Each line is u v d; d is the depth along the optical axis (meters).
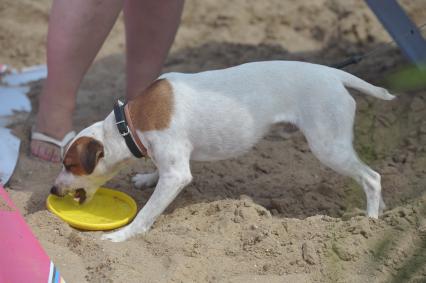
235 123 6.80
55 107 8.00
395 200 7.32
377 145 8.43
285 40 11.75
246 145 6.97
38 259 5.59
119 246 6.27
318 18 12.08
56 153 8.07
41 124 8.08
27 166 7.94
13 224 5.95
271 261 5.99
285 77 6.80
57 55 7.79
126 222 6.89
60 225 6.57
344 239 6.09
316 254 5.96
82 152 6.68
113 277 5.73
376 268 5.76
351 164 6.72
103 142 6.83
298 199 7.43
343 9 12.09
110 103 9.68
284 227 6.40
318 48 11.54
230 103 6.77
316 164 8.12
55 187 6.89
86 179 6.88
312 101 6.68
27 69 10.91
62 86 7.92
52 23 7.76
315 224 6.41
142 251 6.20
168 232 6.51
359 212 6.84
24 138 8.48
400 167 7.92
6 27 11.54
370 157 8.20
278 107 6.82
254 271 5.91
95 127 6.90
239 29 12.02
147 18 8.34
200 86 6.82
